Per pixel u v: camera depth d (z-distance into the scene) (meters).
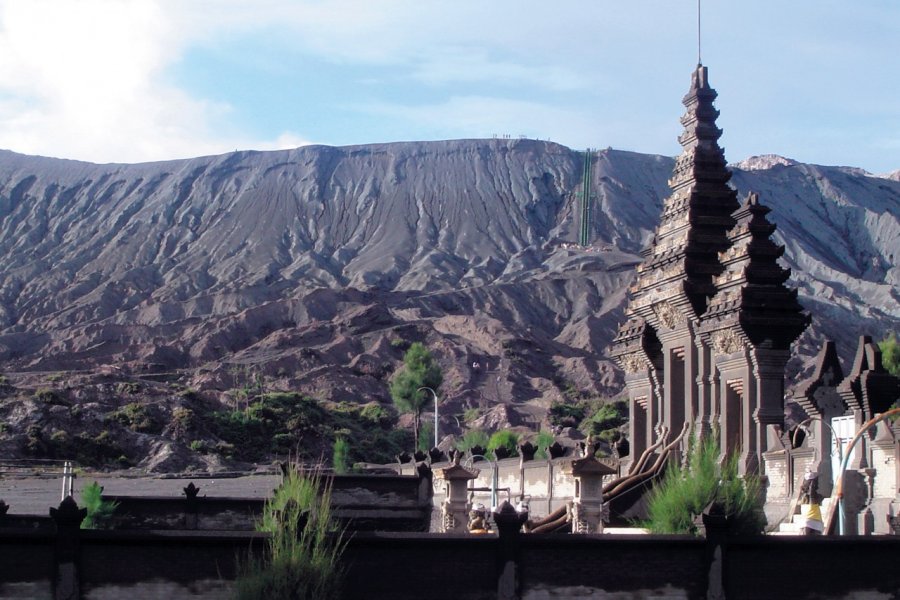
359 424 176.75
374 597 28.33
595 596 28.53
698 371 50.09
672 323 52.09
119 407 154.12
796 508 40.69
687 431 50.16
